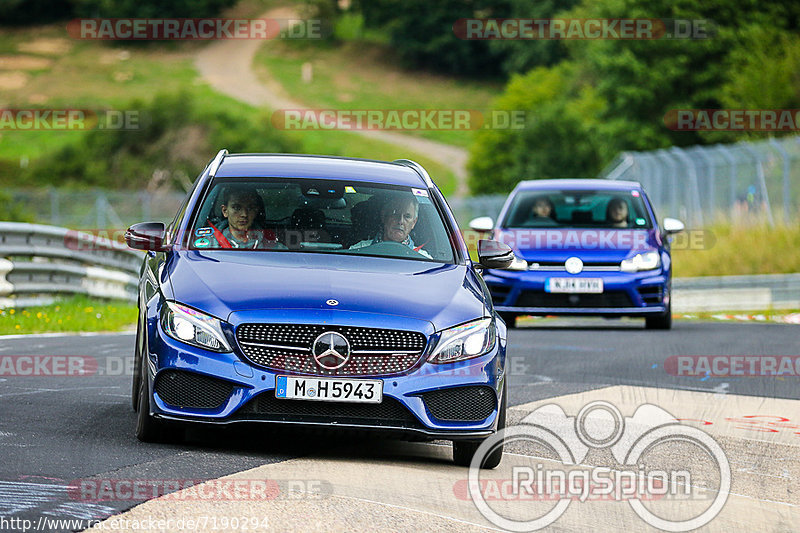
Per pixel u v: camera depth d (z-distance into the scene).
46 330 49.69
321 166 28.09
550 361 42.19
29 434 23.42
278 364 22.12
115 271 67.56
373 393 22.23
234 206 26.02
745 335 53.84
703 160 107.50
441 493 20.22
